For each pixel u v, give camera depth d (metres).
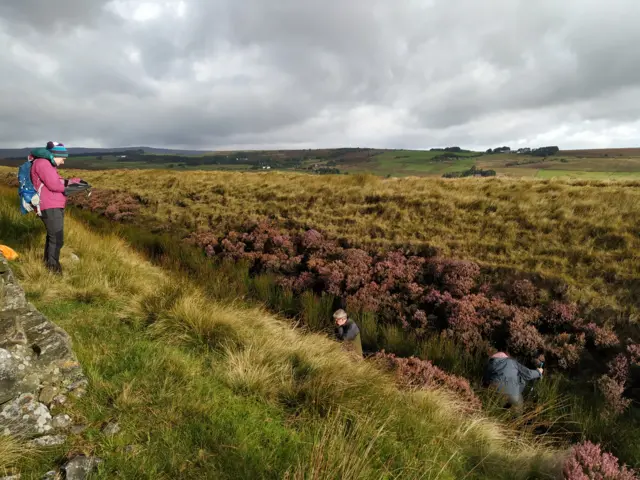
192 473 2.26
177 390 3.09
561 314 6.37
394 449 2.93
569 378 5.53
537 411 4.38
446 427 3.52
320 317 7.89
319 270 9.36
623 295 6.41
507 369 4.75
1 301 2.90
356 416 3.18
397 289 8.37
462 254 8.80
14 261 5.57
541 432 4.34
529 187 11.56
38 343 2.75
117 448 2.35
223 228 12.95
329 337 6.77
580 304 6.55
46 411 2.47
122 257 8.04
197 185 18.20
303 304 8.28
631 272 6.76
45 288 4.84
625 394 4.98
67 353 2.91
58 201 5.41
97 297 5.04
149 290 5.84
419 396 4.05
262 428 2.90
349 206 12.71
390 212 11.54
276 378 3.73
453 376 5.11
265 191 15.68
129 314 4.71
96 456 2.26
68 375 2.85
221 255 11.27
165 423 2.67
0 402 2.29
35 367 2.64
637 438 4.07
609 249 7.59
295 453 2.62
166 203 16.36
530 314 6.63
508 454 3.34
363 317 7.65
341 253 9.93
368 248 10.02
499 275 7.87
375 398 3.63
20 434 2.28
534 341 6.02
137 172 24.41
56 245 5.54
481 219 9.93
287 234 11.60
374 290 8.32
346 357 4.94
